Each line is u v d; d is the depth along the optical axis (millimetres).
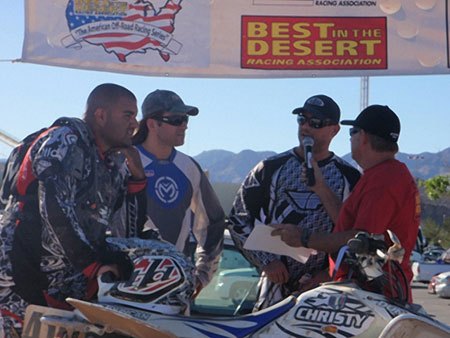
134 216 4707
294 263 5066
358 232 3914
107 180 4328
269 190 5262
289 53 5609
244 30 5586
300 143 5262
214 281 5820
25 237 4059
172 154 5484
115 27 5473
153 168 5395
